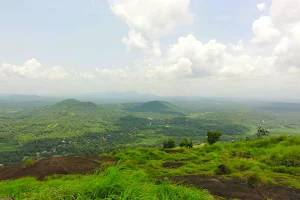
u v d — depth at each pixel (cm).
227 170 1139
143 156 1728
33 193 450
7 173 1222
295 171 1245
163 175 1105
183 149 2153
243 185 905
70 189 402
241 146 2089
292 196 800
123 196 365
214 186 884
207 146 2192
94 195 371
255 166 1277
